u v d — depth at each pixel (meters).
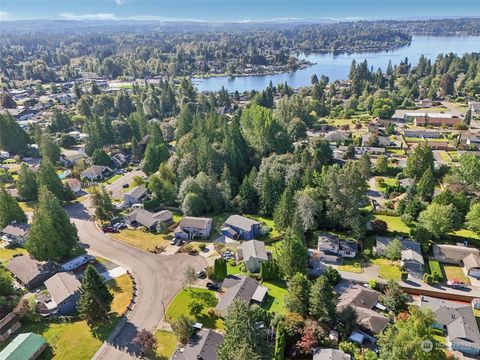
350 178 83.31
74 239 81.31
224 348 48.03
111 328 60.31
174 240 87.25
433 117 180.75
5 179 123.56
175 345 56.53
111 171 136.25
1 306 62.38
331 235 83.75
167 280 72.56
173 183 111.44
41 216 75.69
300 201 85.75
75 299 66.06
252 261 74.44
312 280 71.56
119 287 70.38
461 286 69.44
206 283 71.12
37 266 73.88
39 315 62.66
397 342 44.34
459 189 96.75
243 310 49.97
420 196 97.31
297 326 55.72
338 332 57.19
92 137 148.88
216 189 101.75
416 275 73.19
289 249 68.69
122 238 89.06
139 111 178.50
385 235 86.38
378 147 148.00
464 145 147.00
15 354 51.94
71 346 56.78
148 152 127.44
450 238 83.62
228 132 121.25
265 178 96.94
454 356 52.12
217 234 90.25
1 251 84.50
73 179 122.12
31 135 164.75
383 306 64.06
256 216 99.44
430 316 49.78
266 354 48.91
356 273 74.12
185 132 150.12
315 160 112.00
